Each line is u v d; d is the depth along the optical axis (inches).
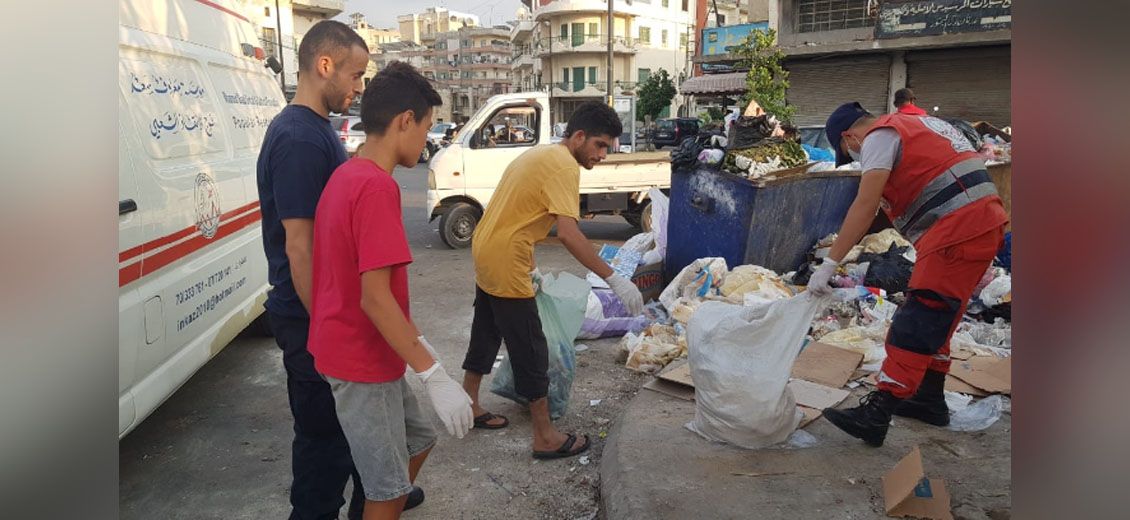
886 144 118.1
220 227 169.5
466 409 83.1
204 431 156.8
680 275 219.9
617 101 1052.5
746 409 123.6
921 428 133.6
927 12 753.6
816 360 167.0
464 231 374.0
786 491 112.3
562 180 127.5
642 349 184.4
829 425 135.7
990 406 139.9
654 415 142.6
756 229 220.8
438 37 4192.9
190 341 148.6
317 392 98.7
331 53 98.8
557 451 139.0
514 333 132.2
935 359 132.6
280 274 99.8
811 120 889.5
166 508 125.6
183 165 151.6
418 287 289.4
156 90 144.3
